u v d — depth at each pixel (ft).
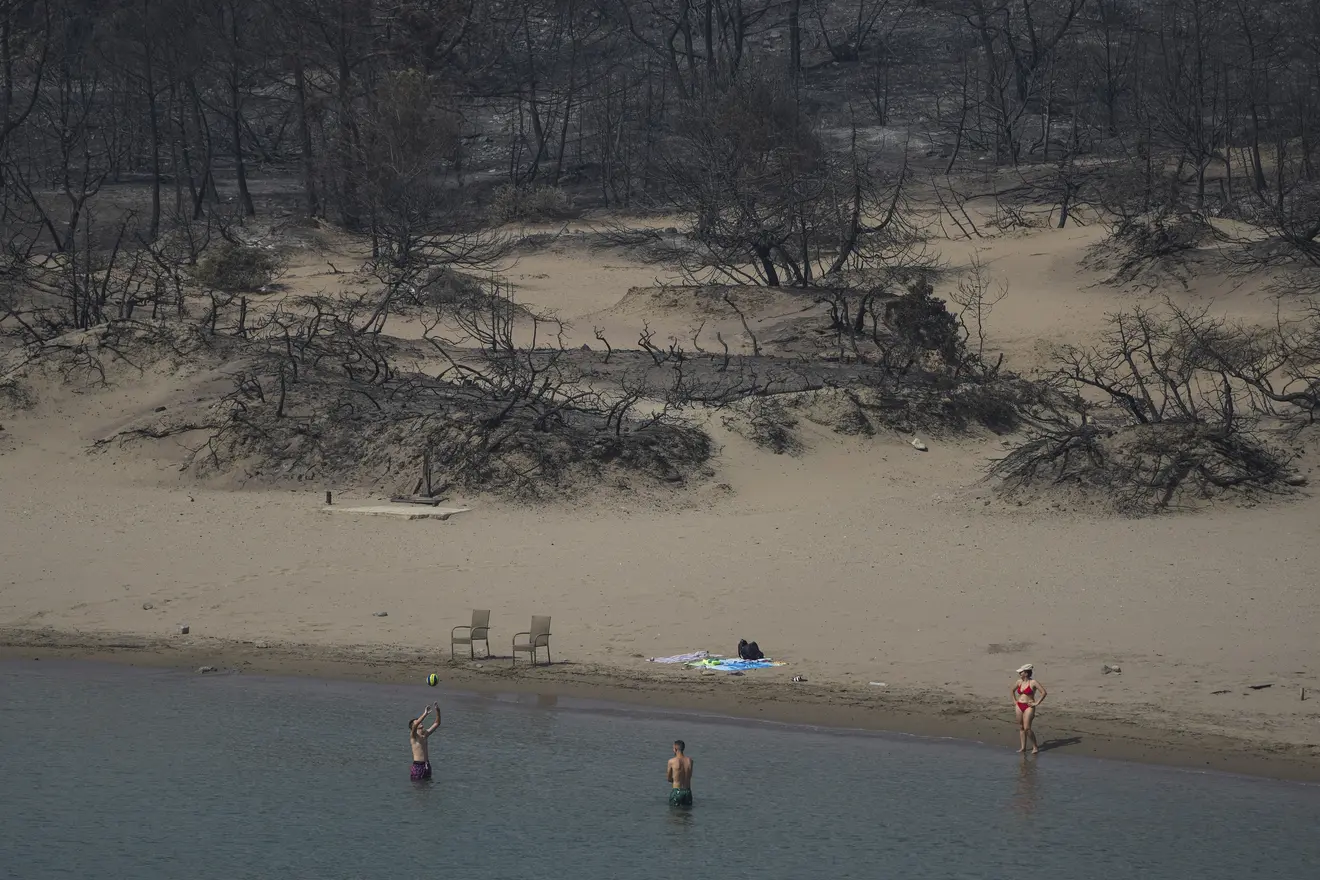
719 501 250.98
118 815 129.59
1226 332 372.79
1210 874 111.34
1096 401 334.44
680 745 129.70
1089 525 222.69
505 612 186.19
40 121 625.41
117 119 634.02
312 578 201.98
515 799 131.85
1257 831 117.80
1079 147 641.81
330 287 449.48
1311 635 163.02
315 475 259.60
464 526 229.86
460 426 261.85
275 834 126.31
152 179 615.16
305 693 159.94
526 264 514.27
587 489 248.52
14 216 499.10
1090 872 112.57
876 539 217.77
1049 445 250.37
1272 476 236.63
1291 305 392.06
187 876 117.39
